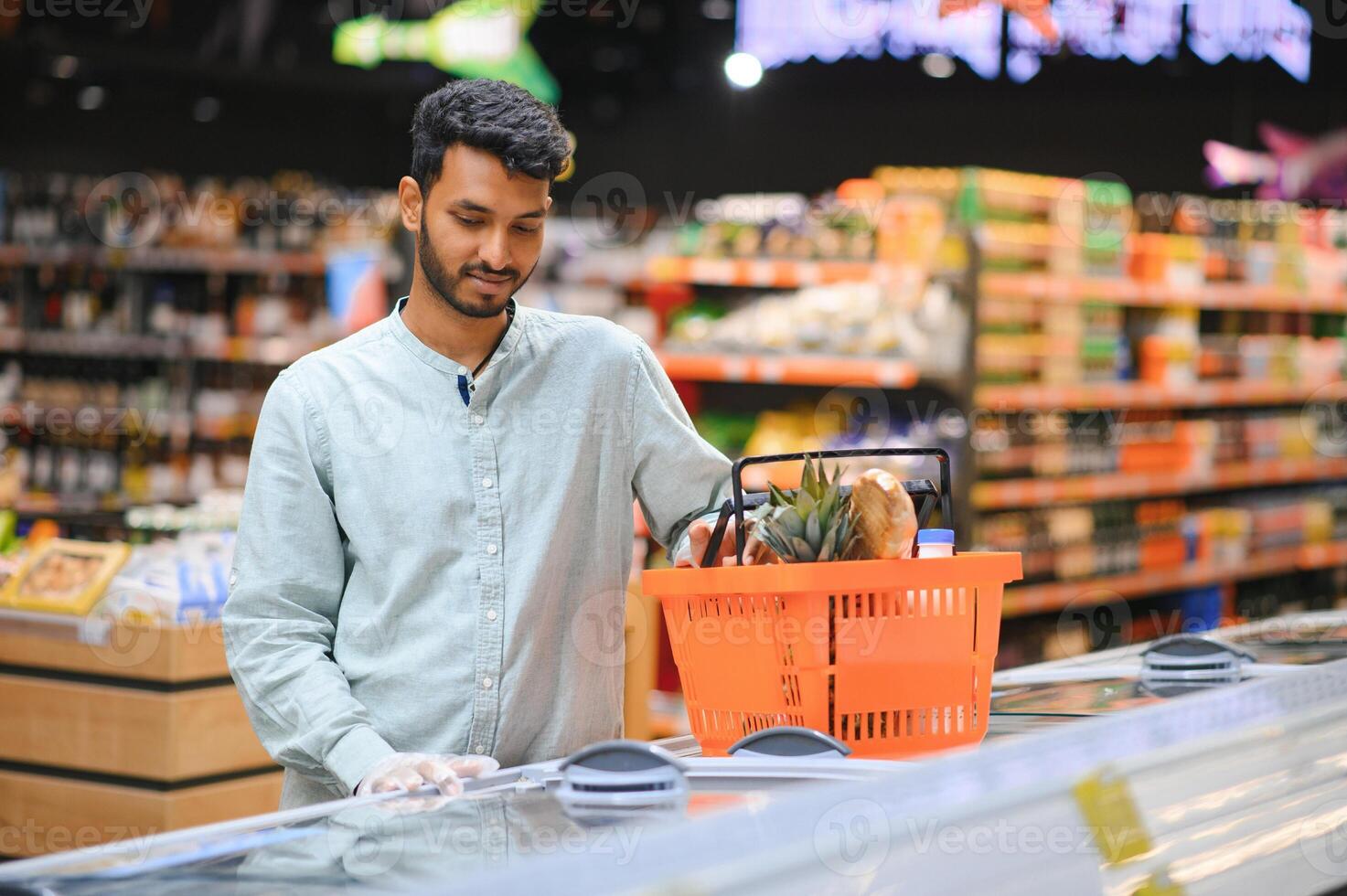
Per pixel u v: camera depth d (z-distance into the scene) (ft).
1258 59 22.79
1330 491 27.12
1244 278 23.38
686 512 6.70
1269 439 24.85
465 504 6.10
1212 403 24.63
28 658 11.68
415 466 6.08
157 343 24.18
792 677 5.24
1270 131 23.58
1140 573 22.29
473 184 5.61
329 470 6.10
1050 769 4.12
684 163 26.45
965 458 18.97
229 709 11.43
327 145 28.63
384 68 23.13
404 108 26.94
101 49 21.90
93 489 24.09
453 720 6.06
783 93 25.72
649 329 21.57
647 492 6.71
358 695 6.14
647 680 13.83
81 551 11.98
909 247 19.17
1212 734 4.76
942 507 5.83
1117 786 4.27
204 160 28.07
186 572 11.64
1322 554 25.81
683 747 5.75
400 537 6.07
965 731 5.38
